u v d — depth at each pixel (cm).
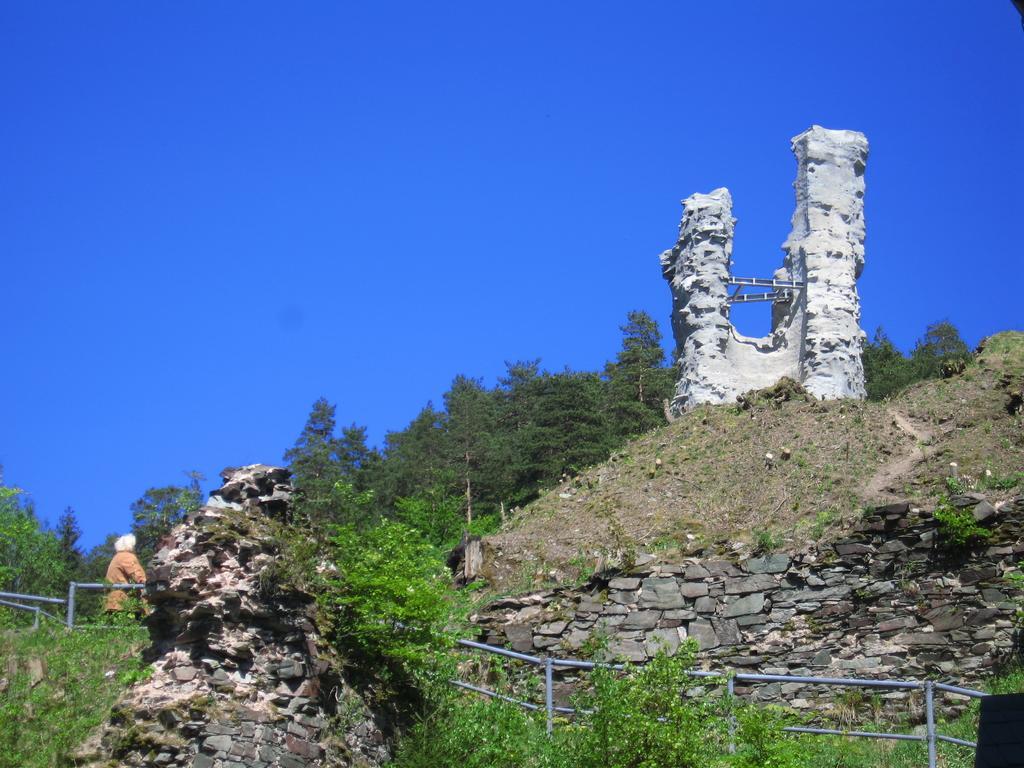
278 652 1742
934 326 6725
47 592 2720
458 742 1856
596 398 5472
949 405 3234
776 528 2758
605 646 2369
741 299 4069
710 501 2997
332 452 5391
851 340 3897
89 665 1945
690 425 3456
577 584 2606
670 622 2497
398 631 1886
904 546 2466
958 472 2856
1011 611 2377
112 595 2256
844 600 2461
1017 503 2466
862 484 2903
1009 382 3266
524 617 2539
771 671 2434
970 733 2127
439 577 2222
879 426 3178
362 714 1789
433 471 5200
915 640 2402
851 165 4103
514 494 5197
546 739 1938
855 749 2080
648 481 3164
